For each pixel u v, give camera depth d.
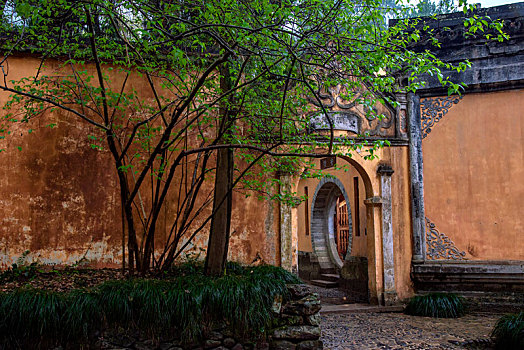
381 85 5.16
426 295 8.07
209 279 5.28
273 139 6.39
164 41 4.97
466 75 8.66
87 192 6.90
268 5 4.69
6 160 6.64
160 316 4.71
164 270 5.83
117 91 7.07
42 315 4.42
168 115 7.20
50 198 6.74
